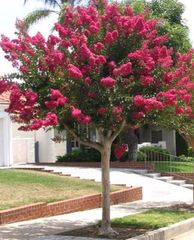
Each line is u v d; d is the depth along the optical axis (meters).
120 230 12.64
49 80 11.45
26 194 16.58
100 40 11.91
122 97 11.16
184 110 12.27
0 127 27.69
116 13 12.01
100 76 11.42
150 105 11.06
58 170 25.61
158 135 36.91
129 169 27.52
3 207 14.48
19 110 11.32
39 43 11.69
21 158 30.45
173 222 13.78
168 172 26.61
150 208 17.08
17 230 12.91
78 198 16.41
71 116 11.31
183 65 13.22
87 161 30.16
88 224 13.82
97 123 11.36
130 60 11.62
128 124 11.86
